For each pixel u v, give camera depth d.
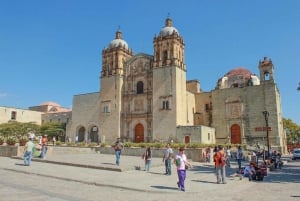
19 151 35.25
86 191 15.84
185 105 66.19
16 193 14.21
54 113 99.31
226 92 67.81
